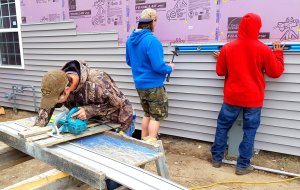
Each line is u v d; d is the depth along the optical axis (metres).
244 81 3.21
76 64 1.99
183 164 3.76
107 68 4.79
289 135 3.61
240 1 3.51
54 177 1.67
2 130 2.05
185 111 4.25
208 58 3.88
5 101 6.43
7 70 6.20
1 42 6.20
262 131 3.75
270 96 3.59
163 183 1.42
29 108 6.11
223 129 3.55
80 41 4.95
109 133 2.11
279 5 3.31
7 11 5.85
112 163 1.62
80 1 4.78
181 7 3.92
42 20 5.32
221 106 3.87
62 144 1.89
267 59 3.12
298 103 3.48
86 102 2.09
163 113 3.81
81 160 1.65
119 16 4.46
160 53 3.53
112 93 2.09
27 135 1.88
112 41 4.61
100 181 1.46
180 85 4.19
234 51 3.20
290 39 3.33
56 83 1.72
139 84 3.72
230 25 3.63
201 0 3.75
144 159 1.72
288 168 3.54
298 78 3.41
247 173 3.48
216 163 3.64
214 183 3.30
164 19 4.08
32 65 5.75
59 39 5.20
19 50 5.94
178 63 4.12
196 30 3.87
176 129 4.38
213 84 3.94
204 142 4.30
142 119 4.33
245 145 3.39
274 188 3.19
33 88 5.84
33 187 1.60
